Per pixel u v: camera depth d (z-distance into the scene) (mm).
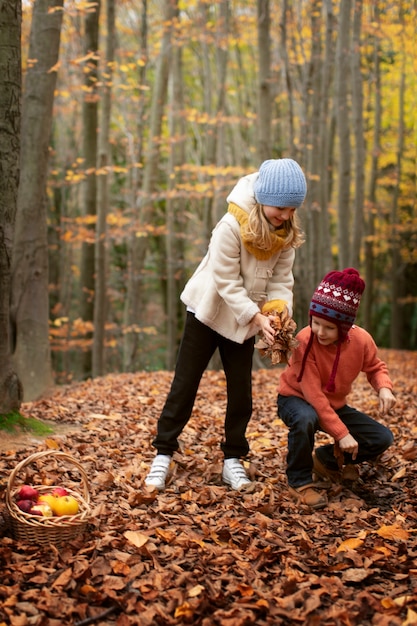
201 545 3070
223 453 4430
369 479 4223
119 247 21203
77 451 4547
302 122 13898
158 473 3859
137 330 15250
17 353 7785
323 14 14195
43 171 7809
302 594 2654
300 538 3219
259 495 3770
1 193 4555
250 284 3730
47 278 7992
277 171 3457
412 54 14656
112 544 3012
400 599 2609
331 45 13273
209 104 15844
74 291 22297
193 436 5074
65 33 14406
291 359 3861
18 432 4754
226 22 14430
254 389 7719
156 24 15711
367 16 14992
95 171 11969
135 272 15672
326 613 2562
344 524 3441
